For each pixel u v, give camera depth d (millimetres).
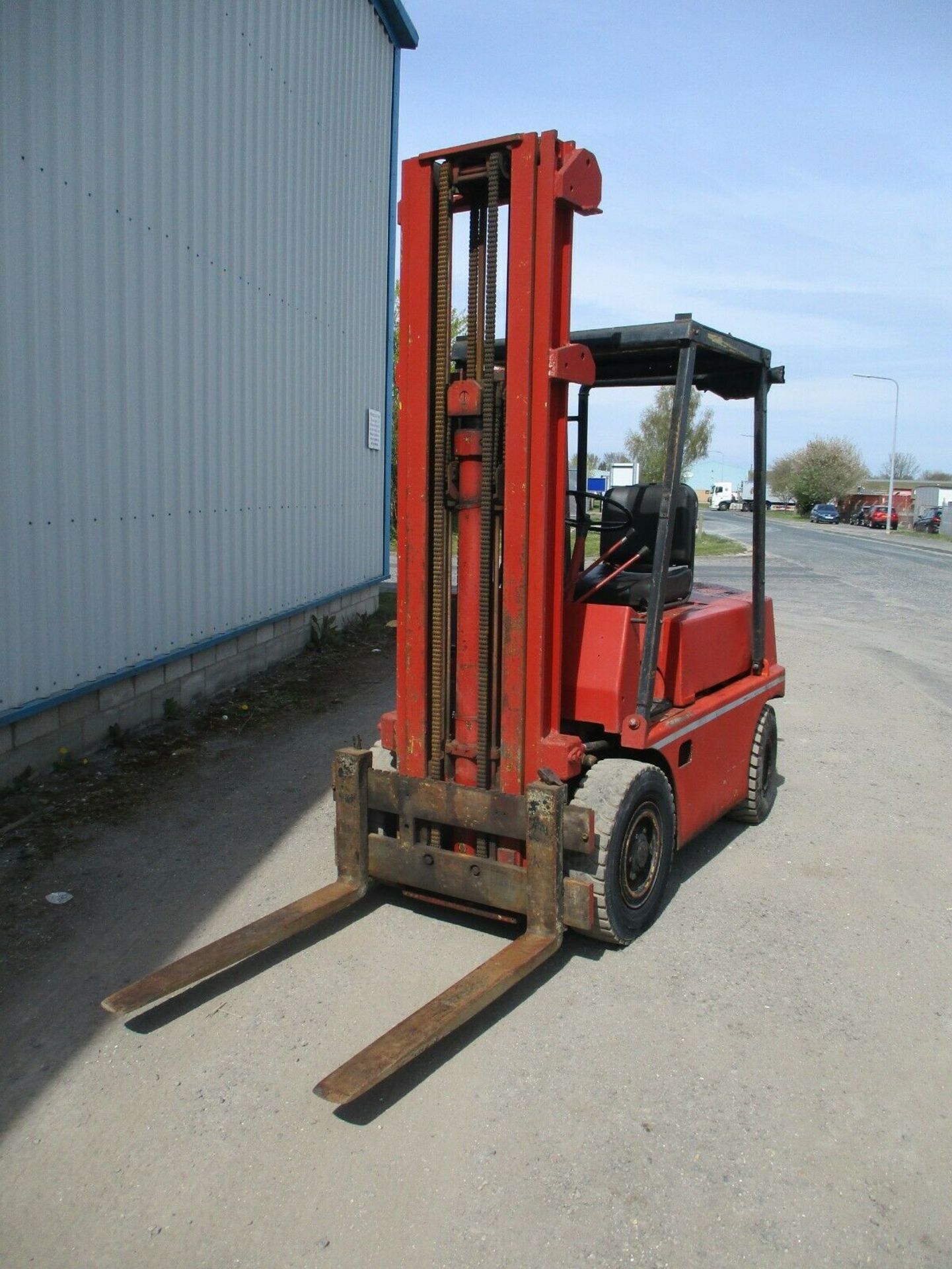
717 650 5309
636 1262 2701
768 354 5379
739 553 32406
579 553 4613
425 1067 3539
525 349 3912
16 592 5934
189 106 7680
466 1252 2725
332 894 4418
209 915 4703
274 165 9320
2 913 4680
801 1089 3463
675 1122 3271
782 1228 2834
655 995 4051
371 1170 3031
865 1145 3188
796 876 5316
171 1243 2756
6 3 5574
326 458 11164
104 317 6703
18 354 5844
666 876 4711
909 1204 2939
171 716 7938
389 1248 2738
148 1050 3627
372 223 12242
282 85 9391
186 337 7832
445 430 4172
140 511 7289
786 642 13250
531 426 3959
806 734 8391
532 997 4020
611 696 4273
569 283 3980
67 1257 2709
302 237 10078
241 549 9086
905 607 17969
